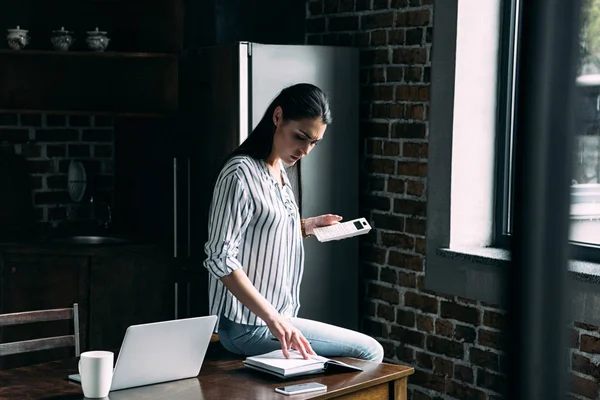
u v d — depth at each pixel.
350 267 3.96
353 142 3.90
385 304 3.91
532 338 0.44
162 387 2.04
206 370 2.22
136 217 4.68
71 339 2.48
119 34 4.63
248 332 2.39
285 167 2.74
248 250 2.40
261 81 3.62
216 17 4.01
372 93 3.89
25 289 4.14
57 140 4.66
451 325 3.55
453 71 3.42
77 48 4.64
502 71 3.47
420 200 3.67
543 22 0.44
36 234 4.46
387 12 3.77
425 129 3.62
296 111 2.37
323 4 4.12
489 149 3.51
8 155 4.53
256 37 4.11
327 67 3.79
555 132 0.44
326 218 2.71
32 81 4.58
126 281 4.18
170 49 4.46
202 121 3.82
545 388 0.44
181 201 4.00
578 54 0.44
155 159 4.51
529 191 0.45
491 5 3.45
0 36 4.48
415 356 3.76
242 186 2.33
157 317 4.23
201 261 3.90
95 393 1.93
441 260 3.52
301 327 2.47
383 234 3.89
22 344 2.38
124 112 4.33
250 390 2.02
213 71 3.73
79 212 4.71
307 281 3.84
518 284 0.45
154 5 4.50
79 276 4.14
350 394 2.08
